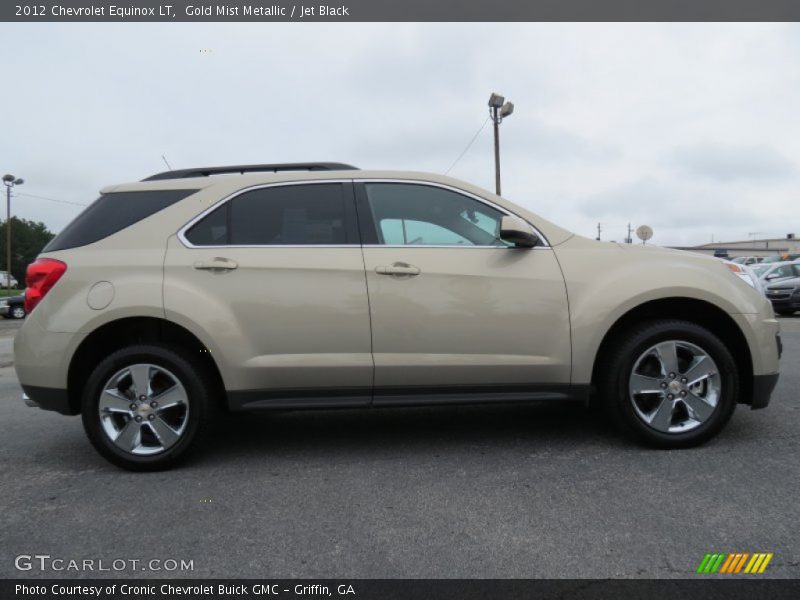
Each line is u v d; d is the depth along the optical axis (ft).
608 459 11.51
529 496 9.86
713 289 11.84
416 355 11.65
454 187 12.44
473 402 11.82
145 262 11.60
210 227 11.98
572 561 7.77
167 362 11.42
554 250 12.13
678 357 11.95
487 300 11.71
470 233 12.23
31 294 11.74
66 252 11.84
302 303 11.54
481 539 8.43
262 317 11.51
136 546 8.50
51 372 11.39
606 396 12.05
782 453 11.55
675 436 11.81
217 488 10.64
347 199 12.24
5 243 306.55
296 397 11.70
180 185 12.41
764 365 11.99
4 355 33.45
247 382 11.52
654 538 8.30
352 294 11.59
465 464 11.53
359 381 11.66
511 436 13.30
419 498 9.93
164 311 11.29
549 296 11.78
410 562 7.87
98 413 11.47
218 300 11.47
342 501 9.90
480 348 11.74
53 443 13.98
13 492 10.71
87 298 11.41
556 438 13.03
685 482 10.23
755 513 8.96
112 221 12.10
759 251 216.95
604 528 8.64
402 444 12.98
